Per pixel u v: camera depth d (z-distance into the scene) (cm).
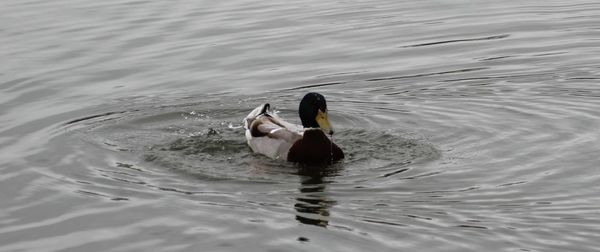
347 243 1212
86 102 1875
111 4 2620
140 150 1608
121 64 2109
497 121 1688
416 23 2384
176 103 1869
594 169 1436
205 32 2338
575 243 1188
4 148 1622
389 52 2158
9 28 2391
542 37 2231
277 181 1456
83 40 2277
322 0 2655
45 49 2216
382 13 2491
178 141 1656
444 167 1481
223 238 1237
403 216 1292
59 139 1664
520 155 1514
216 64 2105
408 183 1421
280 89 1944
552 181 1398
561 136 1591
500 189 1377
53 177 1481
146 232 1266
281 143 1572
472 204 1326
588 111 1717
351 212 1315
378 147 1591
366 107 1811
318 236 1236
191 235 1249
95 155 1583
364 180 1446
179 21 2436
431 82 1947
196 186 1436
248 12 2522
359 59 2117
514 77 1956
